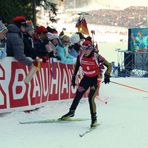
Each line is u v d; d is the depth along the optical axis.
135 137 10.04
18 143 9.16
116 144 9.29
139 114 13.51
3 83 12.09
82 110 14.05
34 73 12.70
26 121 11.63
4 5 25.27
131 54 40.88
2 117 11.85
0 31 11.81
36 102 13.54
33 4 31.38
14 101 12.49
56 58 15.13
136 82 28.67
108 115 13.19
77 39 16.78
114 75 39.06
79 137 9.95
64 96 15.74
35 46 13.60
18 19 12.57
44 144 9.13
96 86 11.34
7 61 12.20
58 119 11.84
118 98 18.20
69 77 16.09
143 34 41.12
